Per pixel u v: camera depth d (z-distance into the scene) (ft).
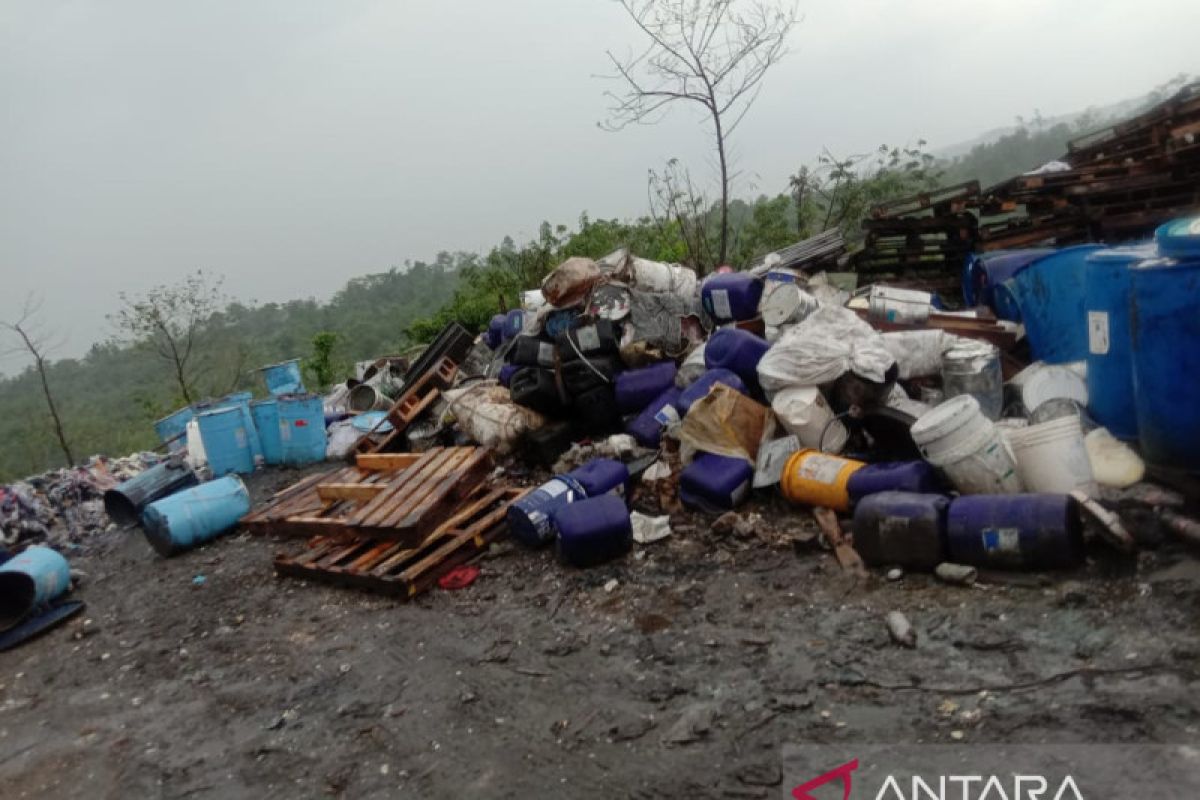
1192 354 13.05
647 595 15.23
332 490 23.12
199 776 12.44
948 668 11.08
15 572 20.47
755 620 13.51
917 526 13.44
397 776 11.41
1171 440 13.56
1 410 142.51
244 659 16.26
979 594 12.65
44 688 16.94
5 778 13.56
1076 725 9.41
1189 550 12.38
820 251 31.50
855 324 18.60
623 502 17.21
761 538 16.24
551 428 23.25
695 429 18.42
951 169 82.84
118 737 14.20
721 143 44.73
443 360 29.40
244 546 23.76
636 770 10.44
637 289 24.91
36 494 32.55
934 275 30.04
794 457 16.92
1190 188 23.58
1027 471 14.64
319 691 14.29
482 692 13.12
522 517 18.02
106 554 26.45
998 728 9.68
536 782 10.65
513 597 16.38
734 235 49.65
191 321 74.90
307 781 11.71
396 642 15.55
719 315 24.80
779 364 18.31
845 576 14.20
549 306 25.26
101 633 19.39
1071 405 16.03
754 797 9.49
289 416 31.89
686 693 11.91
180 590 21.20
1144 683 9.83
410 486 20.31
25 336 68.08
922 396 18.86
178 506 24.17
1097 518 12.43
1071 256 18.76
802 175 48.34
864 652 11.88
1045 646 11.03
